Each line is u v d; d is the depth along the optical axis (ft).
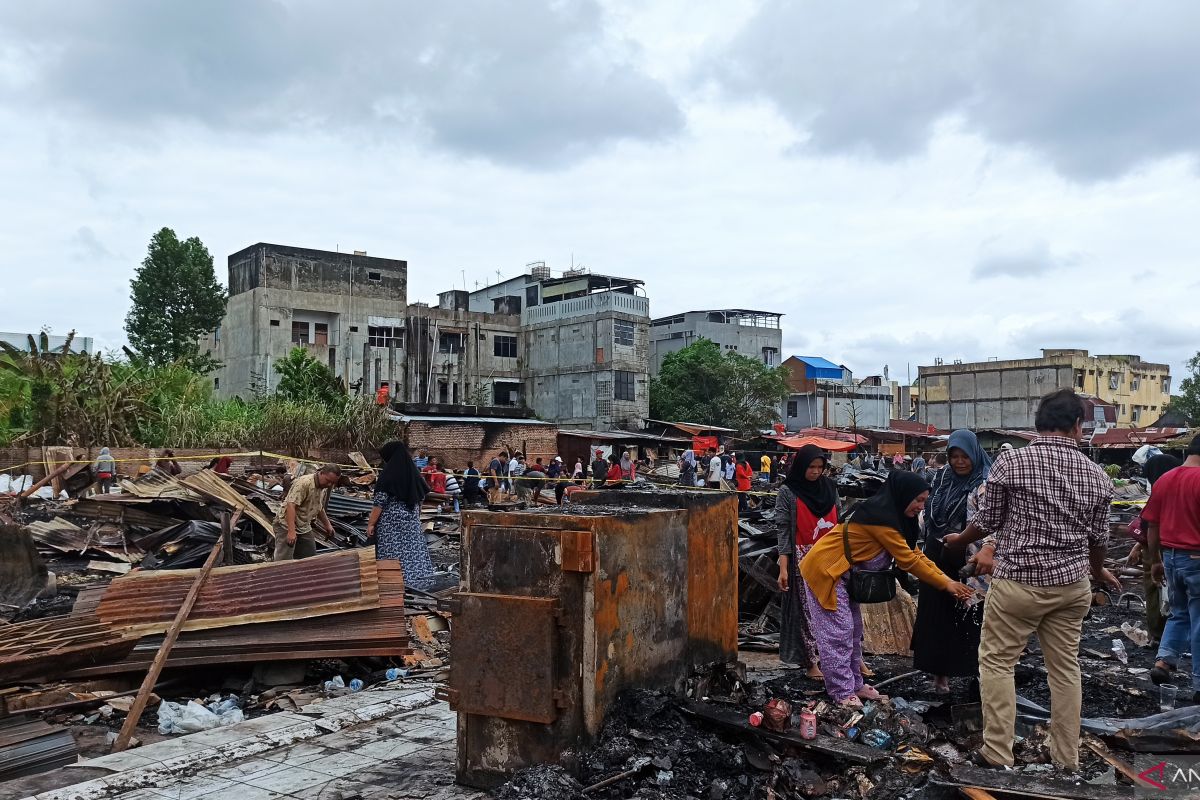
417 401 148.97
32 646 19.66
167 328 127.65
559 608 13.66
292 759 15.88
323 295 141.90
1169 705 17.87
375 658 23.17
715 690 17.13
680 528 16.37
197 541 36.68
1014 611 13.94
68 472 60.03
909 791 13.32
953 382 219.61
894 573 17.15
